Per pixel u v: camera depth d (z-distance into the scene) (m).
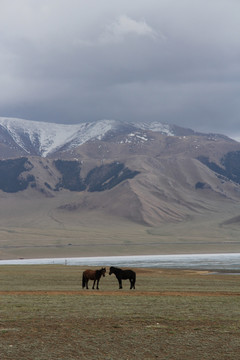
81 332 41.28
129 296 73.94
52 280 122.25
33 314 50.44
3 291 84.81
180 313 51.97
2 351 35.06
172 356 34.81
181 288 97.19
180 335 40.59
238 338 39.66
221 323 45.97
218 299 69.06
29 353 34.78
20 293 80.69
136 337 39.78
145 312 52.47
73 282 115.38
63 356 34.31
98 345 37.25
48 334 40.34
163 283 117.25
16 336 39.50
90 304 60.44
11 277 134.75
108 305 59.34
